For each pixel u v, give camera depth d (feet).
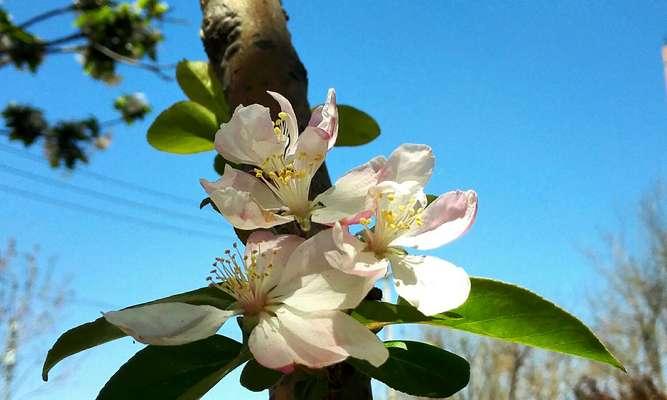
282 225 0.38
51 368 0.36
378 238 0.37
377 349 0.32
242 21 0.47
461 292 0.35
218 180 0.37
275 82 0.45
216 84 0.55
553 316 0.37
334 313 0.33
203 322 0.33
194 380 0.36
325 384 0.34
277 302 0.34
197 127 0.56
